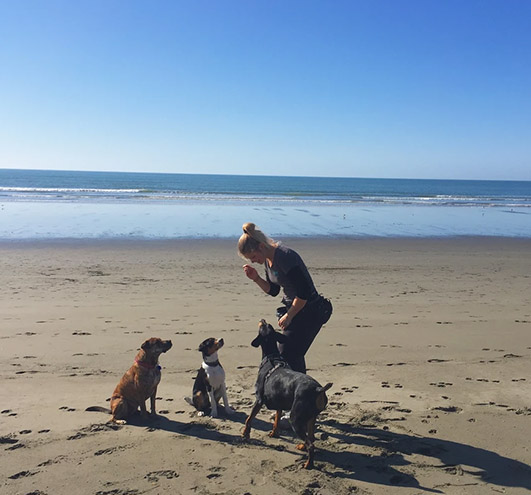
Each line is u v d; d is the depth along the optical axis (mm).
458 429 4680
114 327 7961
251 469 3914
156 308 9289
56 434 4410
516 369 6461
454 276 13406
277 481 3744
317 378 6012
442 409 5145
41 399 5203
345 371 6273
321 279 12539
